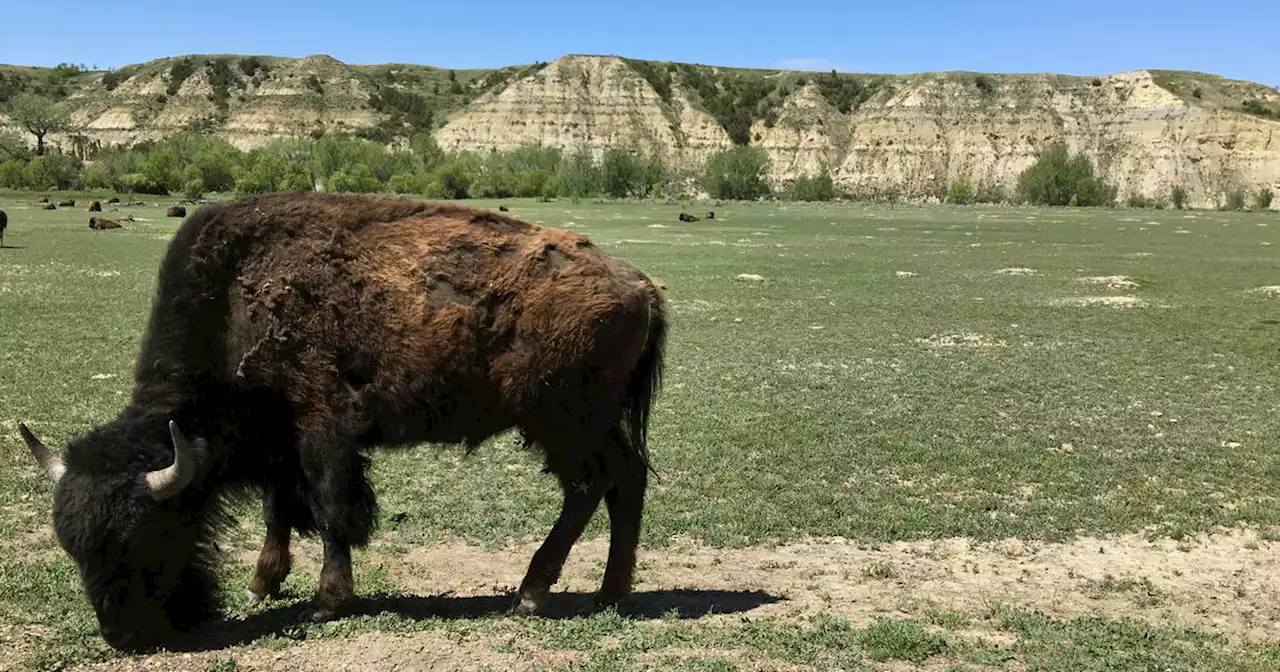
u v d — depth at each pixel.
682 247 37.38
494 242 5.48
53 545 6.53
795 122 145.00
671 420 10.58
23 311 16.83
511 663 4.77
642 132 141.75
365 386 5.34
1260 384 13.02
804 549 6.96
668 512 7.64
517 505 7.76
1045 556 6.86
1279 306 21.09
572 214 63.09
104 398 10.66
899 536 7.23
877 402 11.62
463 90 168.00
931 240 43.50
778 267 29.59
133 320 16.16
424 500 7.85
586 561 6.73
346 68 165.38
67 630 5.08
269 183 85.12
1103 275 27.77
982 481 8.60
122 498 4.64
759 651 4.98
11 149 109.31
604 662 4.77
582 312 5.39
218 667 4.64
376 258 5.36
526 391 5.44
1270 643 5.38
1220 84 142.88
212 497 5.22
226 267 5.29
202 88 149.00
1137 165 126.94
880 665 4.86
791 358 14.55
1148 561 6.78
